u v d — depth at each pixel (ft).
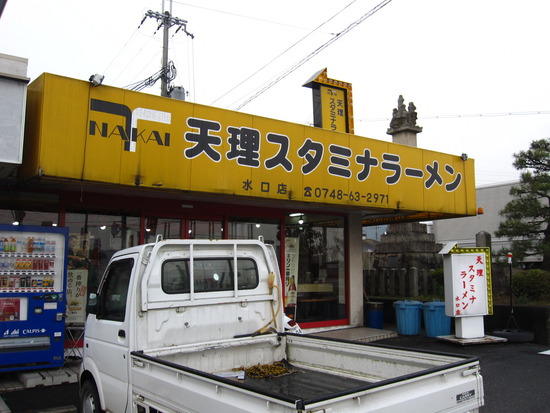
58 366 22.53
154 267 14.88
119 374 14.30
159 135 22.79
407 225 55.83
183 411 11.10
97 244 26.55
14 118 19.56
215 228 30.81
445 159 35.70
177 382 11.45
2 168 20.43
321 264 36.17
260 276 17.21
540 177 47.83
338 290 37.17
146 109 22.49
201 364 15.11
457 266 32.94
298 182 27.55
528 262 62.59
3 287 21.35
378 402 9.82
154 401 12.31
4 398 19.89
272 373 15.53
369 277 49.37
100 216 26.81
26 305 21.85
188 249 15.71
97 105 21.17
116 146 21.53
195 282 15.67
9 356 21.17
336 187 29.25
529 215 47.55
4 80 19.48
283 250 33.65
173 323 14.94
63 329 22.57
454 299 32.53
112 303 15.79
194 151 23.81
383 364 13.93
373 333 34.78
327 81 36.09
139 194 26.86
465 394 11.70
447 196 35.47
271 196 26.37
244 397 9.62
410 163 33.37
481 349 31.24
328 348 15.47
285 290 33.60
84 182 21.04
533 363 27.17
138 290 14.47
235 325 16.26
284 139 27.09
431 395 10.80
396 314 36.81
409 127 52.03
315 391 13.65
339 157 29.53
